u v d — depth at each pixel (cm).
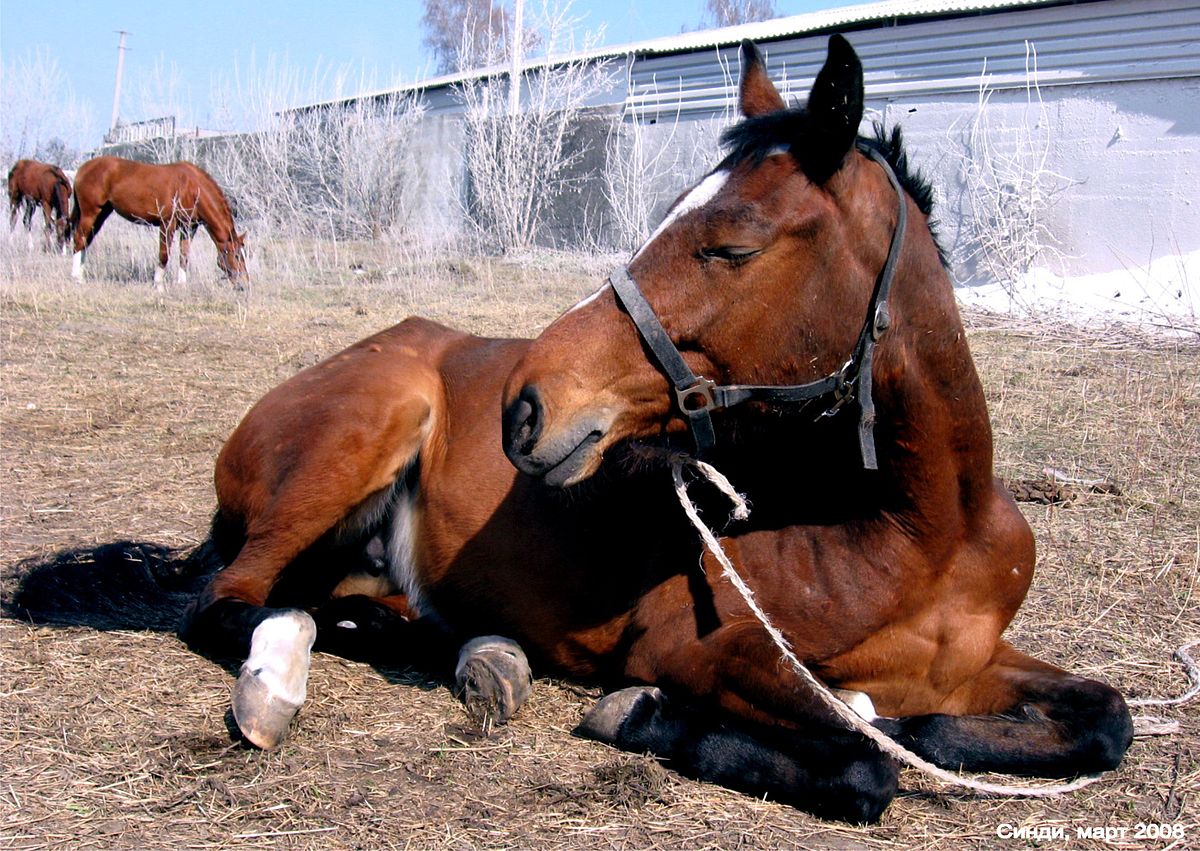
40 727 298
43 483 578
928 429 282
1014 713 299
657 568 319
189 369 886
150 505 546
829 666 300
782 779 270
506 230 1942
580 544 336
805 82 1588
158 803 262
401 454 372
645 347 269
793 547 304
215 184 1459
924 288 279
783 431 289
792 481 308
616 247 1845
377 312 1185
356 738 304
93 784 270
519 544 348
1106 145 1281
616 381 271
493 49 2214
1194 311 1088
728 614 302
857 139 288
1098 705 282
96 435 682
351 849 246
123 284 1426
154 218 1438
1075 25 1292
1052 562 464
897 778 267
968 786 268
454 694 337
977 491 293
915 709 312
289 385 391
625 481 324
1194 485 572
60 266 1529
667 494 319
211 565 425
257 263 1524
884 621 295
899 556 292
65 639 363
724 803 273
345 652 371
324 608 381
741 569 306
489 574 356
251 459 374
